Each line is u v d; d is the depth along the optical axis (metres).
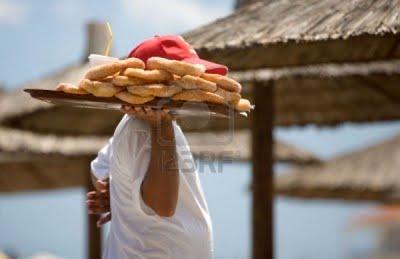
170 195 5.46
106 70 5.43
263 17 8.95
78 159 16.83
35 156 16.94
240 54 8.97
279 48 8.71
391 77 12.55
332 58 9.41
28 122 13.31
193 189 5.73
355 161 21.31
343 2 8.54
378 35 7.89
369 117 14.62
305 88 13.95
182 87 5.41
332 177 20.88
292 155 19.36
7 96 13.89
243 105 5.64
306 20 8.53
